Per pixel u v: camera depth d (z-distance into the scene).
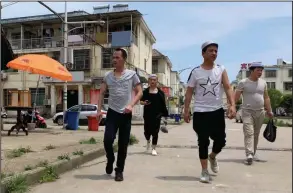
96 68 33.41
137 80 5.55
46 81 34.00
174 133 15.59
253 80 7.20
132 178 5.57
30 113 14.55
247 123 7.16
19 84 36.44
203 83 5.32
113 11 34.56
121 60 5.46
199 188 4.95
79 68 33.84
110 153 5.57
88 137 11.08
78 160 6.61
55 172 5.57
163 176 5.75
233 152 8.80
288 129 20.59
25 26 36.91
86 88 33.81
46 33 36.59
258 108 7.19
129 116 5.50
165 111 8.35
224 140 5.45
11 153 6.86
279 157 8.02
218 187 5.04
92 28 34.19
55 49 35.16
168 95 39.75
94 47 33.44
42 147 8.02
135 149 9.29
